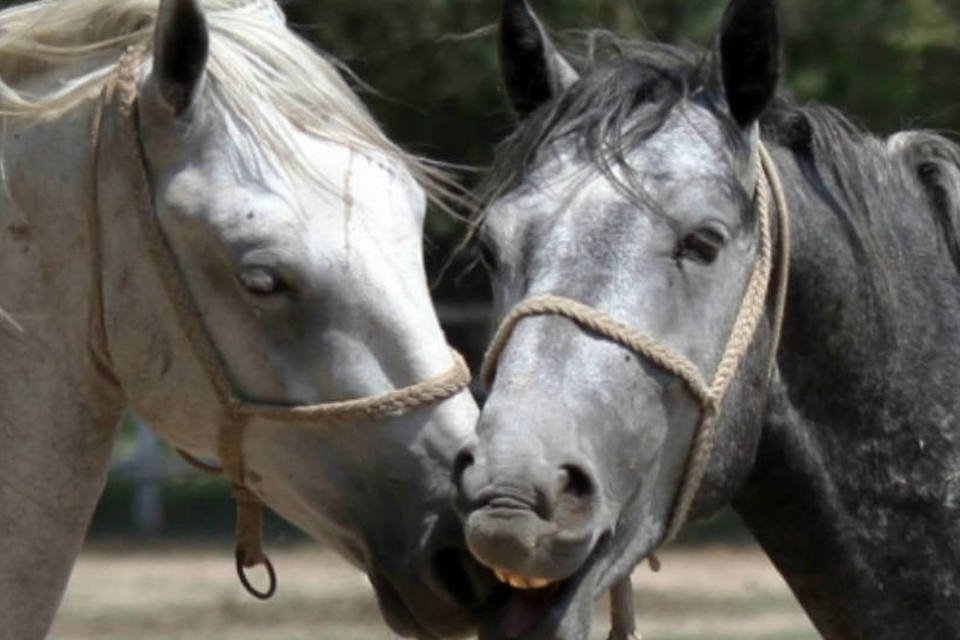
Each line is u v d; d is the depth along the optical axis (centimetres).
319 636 2069
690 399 691
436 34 2259
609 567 689
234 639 2053
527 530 641
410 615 784
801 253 742
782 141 767
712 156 701
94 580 2545
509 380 670
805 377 752
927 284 775
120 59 782
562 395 666
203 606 2292
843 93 2380
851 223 755
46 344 786
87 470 799
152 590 2439
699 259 691
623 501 680
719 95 720
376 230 768
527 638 679
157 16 756
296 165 762
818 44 2359
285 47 788
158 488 3191
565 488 655
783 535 771
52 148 781
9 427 789
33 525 789
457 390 777
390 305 764
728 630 2102
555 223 692
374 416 763
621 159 697
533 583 663
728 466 717
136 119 770
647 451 683
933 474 759
